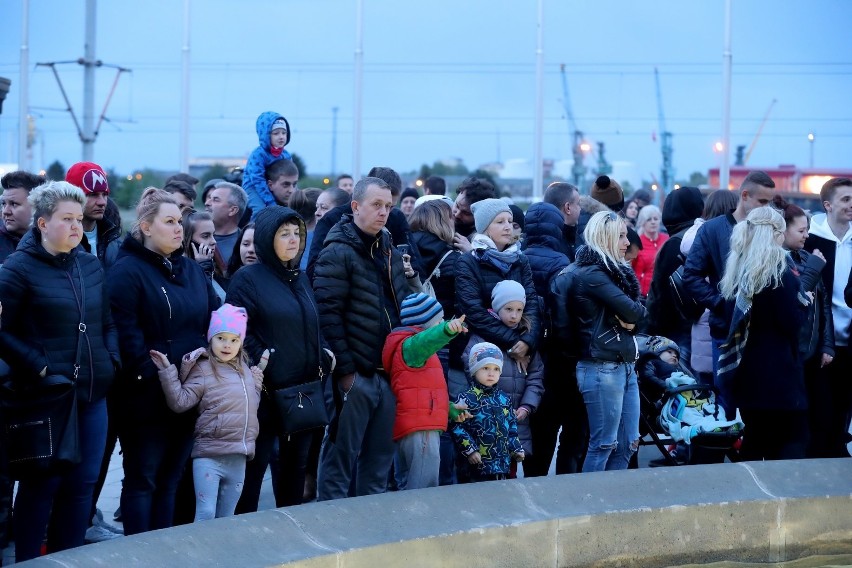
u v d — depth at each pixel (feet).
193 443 17.51
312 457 22.08
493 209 21.83
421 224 22.68
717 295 22.94
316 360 18.29
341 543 14.99
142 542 13.58
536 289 23.04
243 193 24.90
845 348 24.03
